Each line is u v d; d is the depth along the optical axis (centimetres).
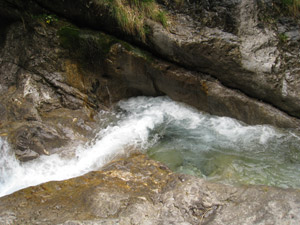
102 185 361
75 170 435
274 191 330
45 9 544
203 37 499
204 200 328
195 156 457
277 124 495
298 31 492
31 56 549
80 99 549
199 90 531
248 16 499
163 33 509
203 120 538
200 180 361
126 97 602
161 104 581
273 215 297
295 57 482
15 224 303
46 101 525
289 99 479
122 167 406
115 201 327
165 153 467
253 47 488
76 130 501
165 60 539
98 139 496
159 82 560
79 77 559
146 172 395
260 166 426
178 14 528
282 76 479
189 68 529
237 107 514
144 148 479
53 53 544
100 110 574
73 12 535
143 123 537
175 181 365
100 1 512
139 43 534
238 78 502
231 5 504
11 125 475
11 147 441
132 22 512
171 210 318
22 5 546
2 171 432
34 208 326
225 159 445
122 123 542
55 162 443
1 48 578
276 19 499
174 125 531
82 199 335
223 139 490
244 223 293
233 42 491
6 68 560
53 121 498
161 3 539
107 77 574
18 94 518
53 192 353
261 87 491
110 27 532
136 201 328
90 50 545
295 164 428
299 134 479
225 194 334
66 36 541
